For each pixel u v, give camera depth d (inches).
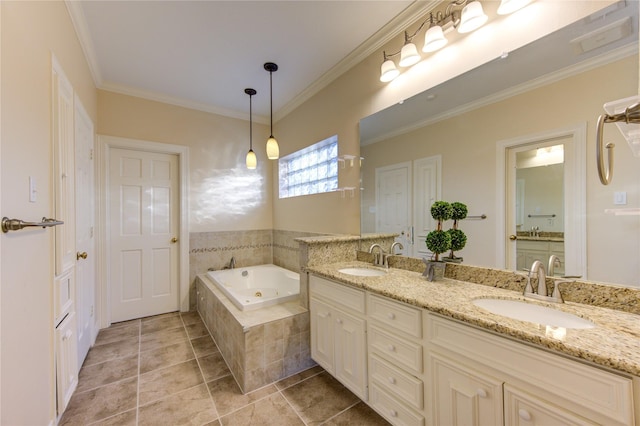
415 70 73.8
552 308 44.8
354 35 83.4
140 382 74.9
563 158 47.9
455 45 64.3
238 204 143.4
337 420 61.4
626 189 41.3
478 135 60.1
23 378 41.8
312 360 83.4
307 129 121.3
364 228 91.3
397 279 64.8
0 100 36.1
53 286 54.0
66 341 62.2
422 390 49.0
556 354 33.5
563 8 47.8
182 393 70.4
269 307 86.2
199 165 132.5
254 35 83.0
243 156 145.3
